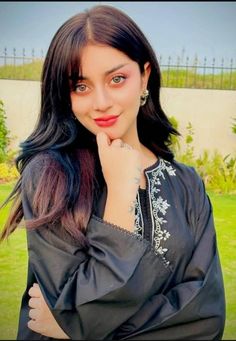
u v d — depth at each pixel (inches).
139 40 47.3
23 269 102.7
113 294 42.3
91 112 46.3
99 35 44.3
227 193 114.5
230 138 117.0
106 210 45.5
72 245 45.4
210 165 116.0
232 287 100.7
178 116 115.3
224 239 108.9
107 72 44.8
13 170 112.8
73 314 43.3
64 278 44.8
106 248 43.8
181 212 52.1
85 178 48.0
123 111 46.4
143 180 53.0
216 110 117.4
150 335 46.3
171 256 49.3
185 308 46.4
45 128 50.5
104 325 43.2
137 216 49.8
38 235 45.9
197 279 49.6
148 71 51.1
